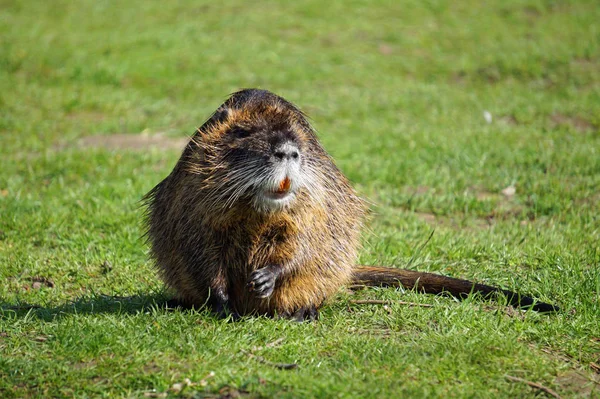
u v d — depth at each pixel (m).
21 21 34.88
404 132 22.47
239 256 10.23
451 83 28.42
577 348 9.70
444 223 16.03
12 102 25.09
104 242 14.26
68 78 27.92
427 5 36.62
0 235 14.71
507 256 13.09
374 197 17.64
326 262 10.57
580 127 23.08
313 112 24.73
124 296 11.72
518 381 8.58
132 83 27.84
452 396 8.09
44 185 18.30
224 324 9.80
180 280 10.54
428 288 11.57
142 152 20.72
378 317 10.44
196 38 32.06
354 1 36.88
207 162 10.00
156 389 8.23
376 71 29.30
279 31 33.31
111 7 36.97
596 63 29.48
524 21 34.81
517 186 18.02
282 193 9.65
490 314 10.48
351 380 8.27
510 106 24.83
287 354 9.03
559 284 11.72
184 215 10.23
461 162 19.64
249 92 10.83
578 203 16.69
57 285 12.37
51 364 8.74
